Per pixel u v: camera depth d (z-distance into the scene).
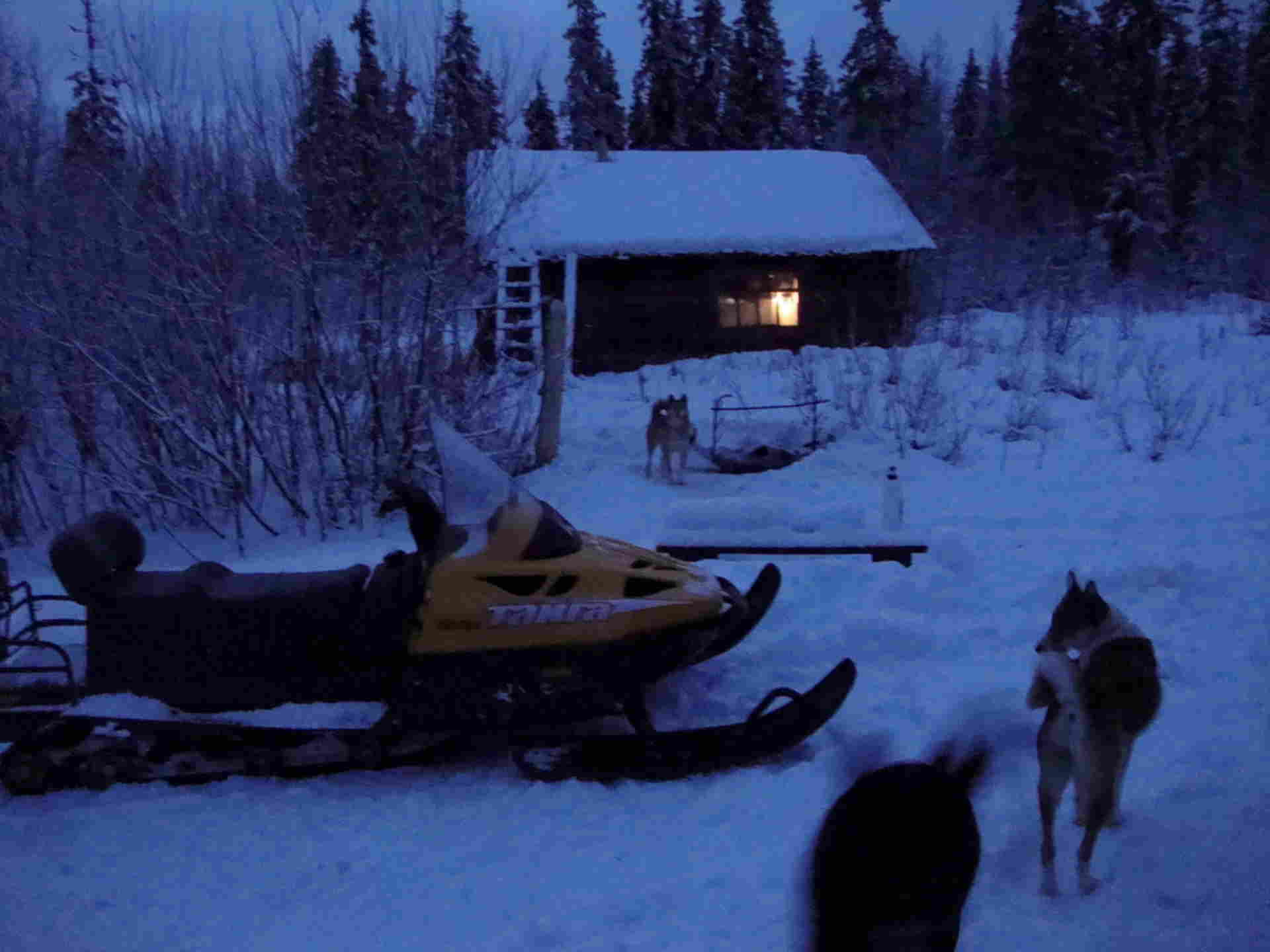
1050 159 34.09
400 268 10.23
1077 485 11.06
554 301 12.55
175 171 9.73
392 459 10.20
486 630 4.80
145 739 4.80
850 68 39.25
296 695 4.96
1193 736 5.00
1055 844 4.08
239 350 9.84
